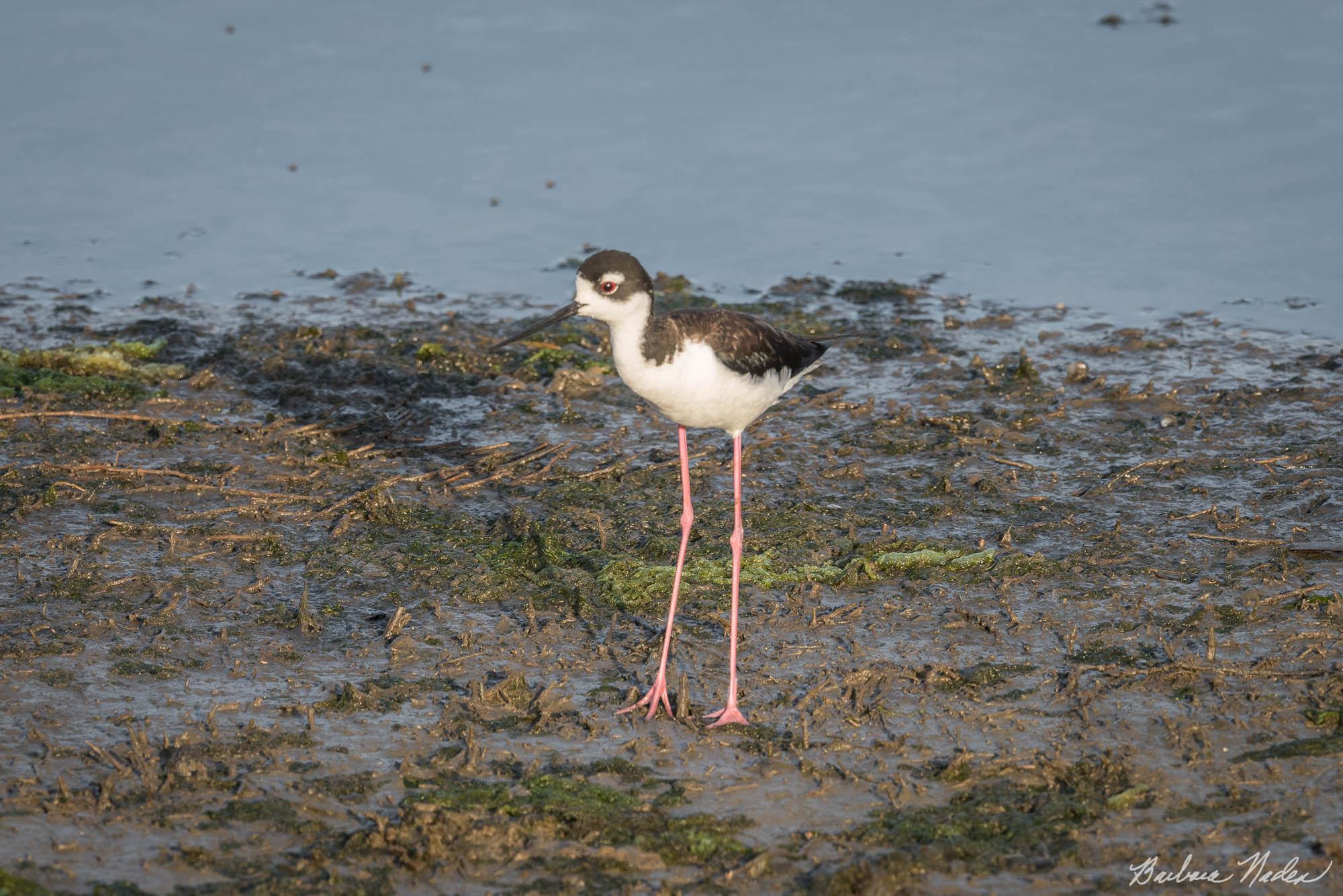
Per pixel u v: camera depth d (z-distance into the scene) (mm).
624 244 18922
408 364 15656
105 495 12219
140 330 16406
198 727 8875
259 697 9234
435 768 8469
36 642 9820
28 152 20766
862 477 12883
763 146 21203
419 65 23344
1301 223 18797
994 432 13633
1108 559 11211
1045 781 8336
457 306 17375
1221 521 11766
